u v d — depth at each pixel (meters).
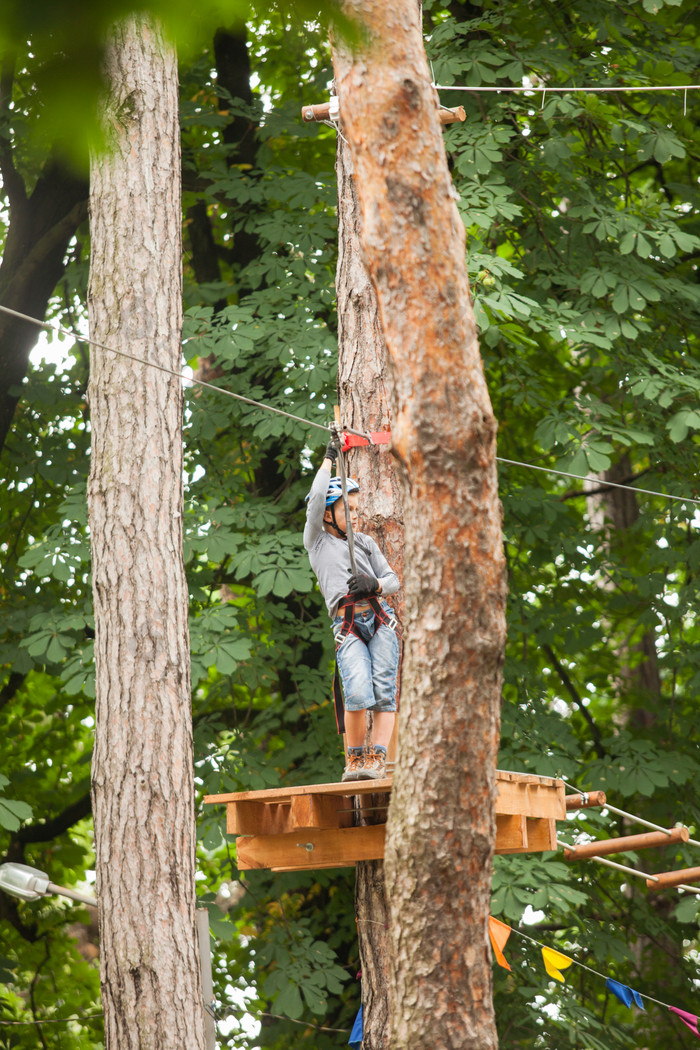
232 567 15.63
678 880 12.34
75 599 18.75
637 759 17.20
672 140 16.58
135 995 10.80
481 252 16.55
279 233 18.58
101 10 1.99
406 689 6.57
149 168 12.99
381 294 6.88
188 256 24.27
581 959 19.08
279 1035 18.67
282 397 17.17
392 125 6.87
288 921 17.30
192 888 11.41
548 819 10.84
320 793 9.24
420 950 6.26
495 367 18.17
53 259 20.30
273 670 17.67
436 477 6.56
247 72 21.84
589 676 23.94
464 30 17.14
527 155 18.77
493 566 6.57
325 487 10.23
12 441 19.45
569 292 18.02
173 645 11.95
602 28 18.16
